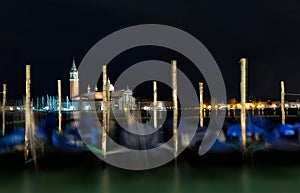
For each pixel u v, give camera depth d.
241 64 23.33
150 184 18.80
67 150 27.45
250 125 36.91
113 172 21.31
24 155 24.08
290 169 21.66
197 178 19.75
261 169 21.72
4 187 18.23
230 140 31.14
